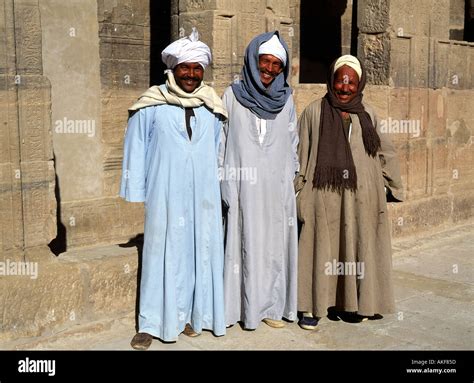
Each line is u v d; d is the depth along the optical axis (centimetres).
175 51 389
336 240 430
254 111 409
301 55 1005
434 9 716
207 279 412
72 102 646
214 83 532
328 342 421
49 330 413
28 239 415
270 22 563
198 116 400
